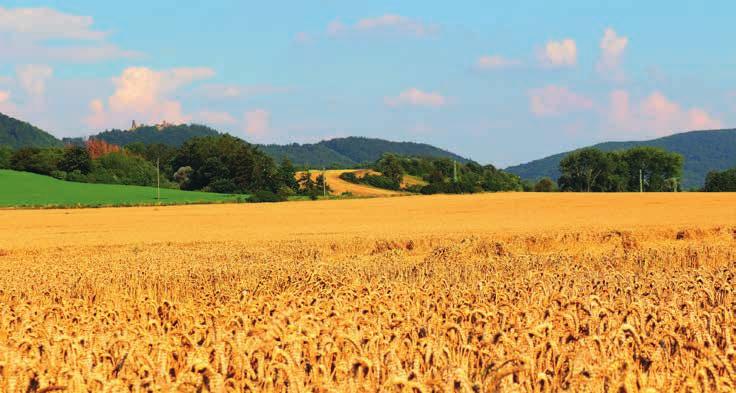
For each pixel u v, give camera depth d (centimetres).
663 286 1513
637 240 3597
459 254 2912
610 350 888
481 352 874
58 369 881
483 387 754
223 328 1050
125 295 1814
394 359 787
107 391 782
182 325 1208
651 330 1034
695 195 9588
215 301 1571
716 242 3450
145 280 2053
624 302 1258
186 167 16038
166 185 15575
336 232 4847
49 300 1714
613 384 764
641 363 877
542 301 1289
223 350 846
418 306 1231
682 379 783
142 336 1054
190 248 3638
